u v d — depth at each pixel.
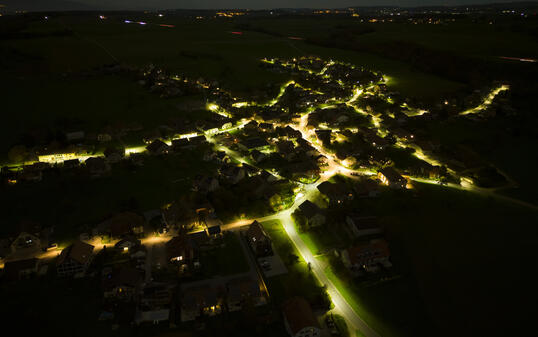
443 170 107.19
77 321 58.97
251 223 86.62
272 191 96.06
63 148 120.44
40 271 69.44
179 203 89.56
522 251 76.31
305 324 54.94
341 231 83.62
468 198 95.94
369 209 91.12
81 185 102.00
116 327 57.94
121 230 79.62
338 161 119.50
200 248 77.00
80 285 66.50
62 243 78.25
